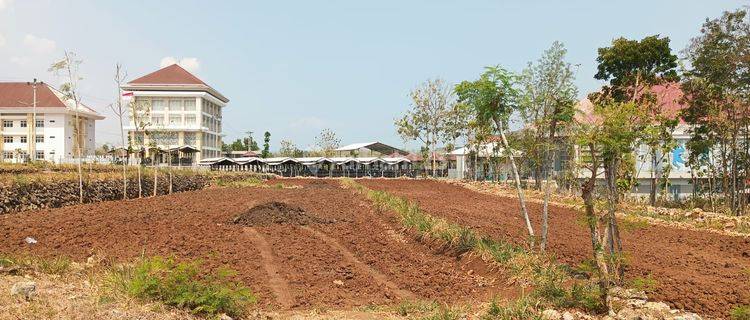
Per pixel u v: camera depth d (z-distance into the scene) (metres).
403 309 8.45
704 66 27.48
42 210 21.39
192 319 6.96
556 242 14.70
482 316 8.02
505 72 11.55
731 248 15.30
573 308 8.30
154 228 16.28
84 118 86.94
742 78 26.53
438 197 34.09
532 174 43.00
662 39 31.45
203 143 94.00
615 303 8.27
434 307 8.62
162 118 91.62
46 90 83.38
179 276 7.58
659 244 15.61
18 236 13.75
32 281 7.74
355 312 8.39
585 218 8.71
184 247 13.16
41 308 6.44
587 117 10.64
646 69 31.91
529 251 11.70
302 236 15.70
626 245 14.95
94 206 23.61
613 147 8.41
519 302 8.27
